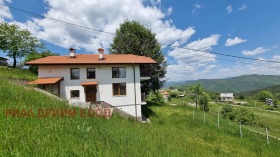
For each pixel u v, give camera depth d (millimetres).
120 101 21500
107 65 21375
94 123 8398
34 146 3574
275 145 12492
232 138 13477
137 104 22000
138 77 22344
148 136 8352
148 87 33312
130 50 31453
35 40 45875
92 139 5270
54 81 18281
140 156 5066
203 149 9047
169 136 9938
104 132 6820
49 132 4797
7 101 7531
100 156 4027
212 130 15672
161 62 33031
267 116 56250
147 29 32562
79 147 4176
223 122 19656
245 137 14250
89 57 23297
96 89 20922
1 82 10906
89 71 21000
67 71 20125
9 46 42344
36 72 32625
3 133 3779
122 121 12469
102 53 22406
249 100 117688
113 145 5336
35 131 4512
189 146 8758
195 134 13500
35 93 11141
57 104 10367
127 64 21891
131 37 31312
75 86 20250
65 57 22547
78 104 14227
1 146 3092
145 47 32219
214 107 36531
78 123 7234
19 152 3098
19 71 30625
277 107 90312
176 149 7145
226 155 9008
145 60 22781
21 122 5043
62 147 3885
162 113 24547
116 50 32781
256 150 11055
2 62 43906
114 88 21547
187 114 23391
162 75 33625
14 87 10523
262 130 18828
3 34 42094
